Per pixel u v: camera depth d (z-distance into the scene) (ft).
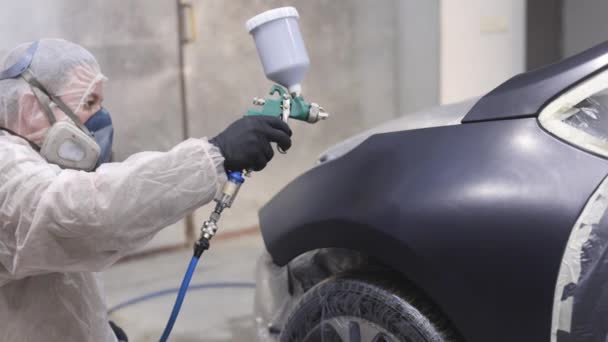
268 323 7.18
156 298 11.35
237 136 4.63
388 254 5.52
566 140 5.13
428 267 5.27
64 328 5.25
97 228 4.36
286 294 7.02
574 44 17.29
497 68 17.15
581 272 4.79
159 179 4.43
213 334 9.89
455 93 16.74
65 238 4.46
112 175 4.39
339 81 15.80
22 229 4.40
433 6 16.24
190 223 14.21
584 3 16.96
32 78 4.91
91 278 5.57
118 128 13.00
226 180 4.72
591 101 5.31
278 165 15.30
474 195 5.19
